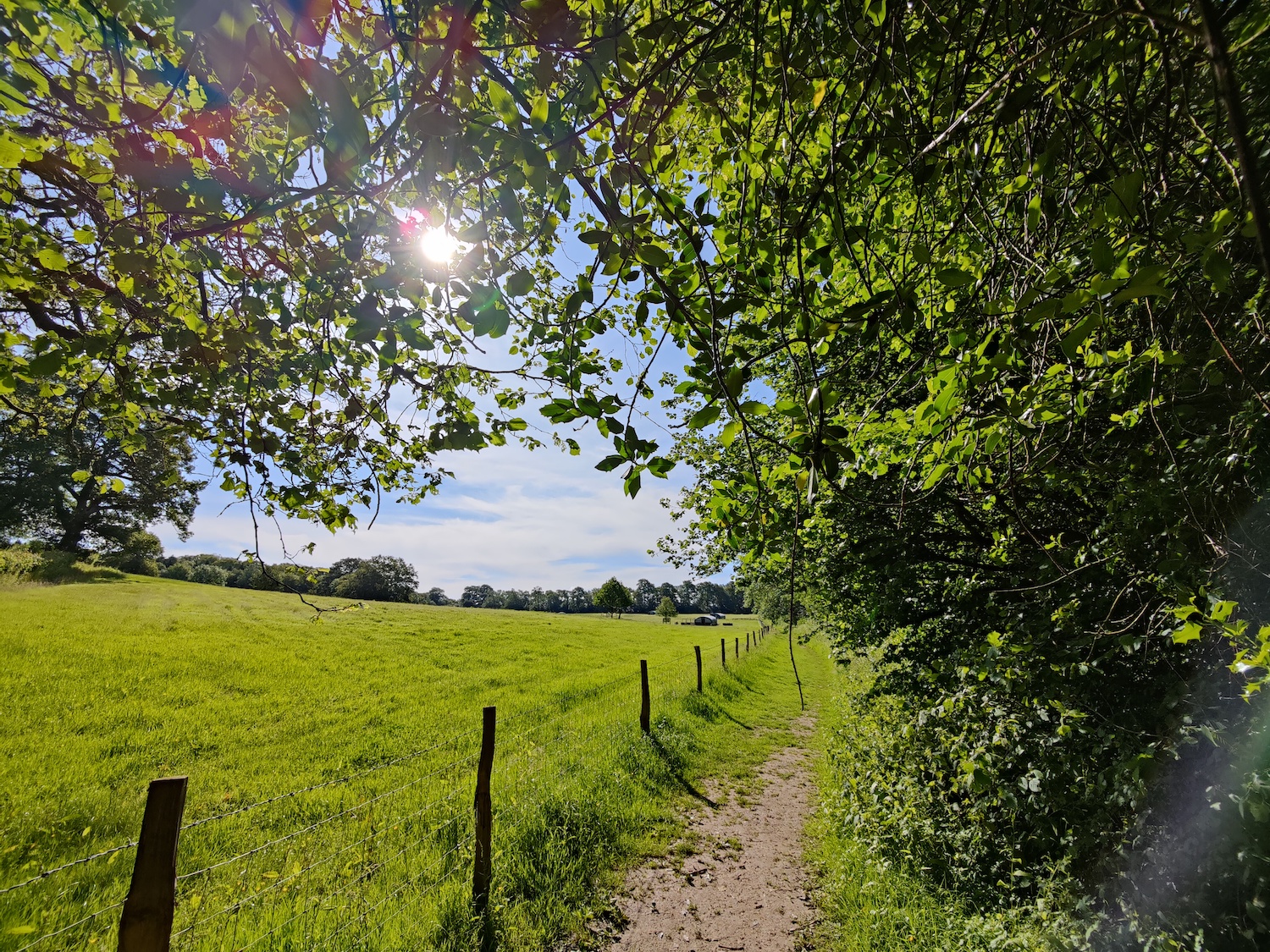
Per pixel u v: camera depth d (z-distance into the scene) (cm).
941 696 466
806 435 146
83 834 663
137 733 1159
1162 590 248
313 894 495
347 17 159
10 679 1431
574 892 515
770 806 768
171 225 217
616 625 5175
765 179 212
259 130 283
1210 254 136
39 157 185
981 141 196
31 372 287
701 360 174
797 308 176
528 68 170
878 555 488
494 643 2884
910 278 203
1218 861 259
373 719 1324
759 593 1694
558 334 188
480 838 484
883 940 431
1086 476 312
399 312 200
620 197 168
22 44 190
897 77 158
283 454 396
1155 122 173
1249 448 222
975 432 249
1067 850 359
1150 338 239
